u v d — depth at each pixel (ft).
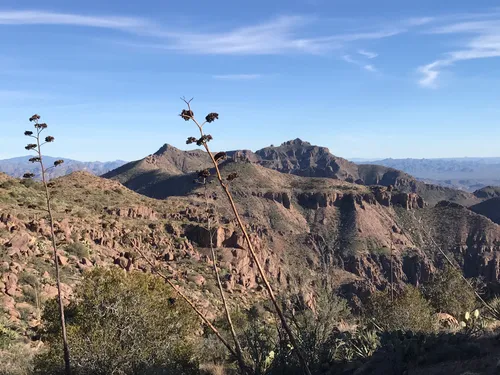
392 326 46.55
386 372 29.07
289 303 31.17
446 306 62.13
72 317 51.16
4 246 104.12
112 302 43.55
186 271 151.33
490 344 30.07
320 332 33.76
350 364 33.53
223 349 52.65
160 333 44.45
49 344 50.47
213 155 18.99
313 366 33.40
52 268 104.58
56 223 133.49
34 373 44.29
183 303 49.90
